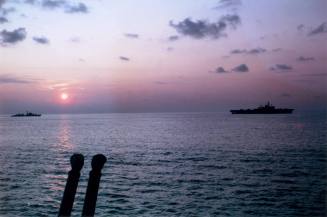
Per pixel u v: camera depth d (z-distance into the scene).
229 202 18.61
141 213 16.73
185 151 41.03
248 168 29.00
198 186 22.66
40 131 81.38
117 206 17.86
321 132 65.38
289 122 113.19
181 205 18.11
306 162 31.28
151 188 22.09
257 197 19.61
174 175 26.42
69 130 84.75
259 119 148.00
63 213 4.37
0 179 24.45
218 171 27.91
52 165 31.06
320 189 21.11
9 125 120.25
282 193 20.36
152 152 40.50
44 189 21.31
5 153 39.69
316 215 16.12
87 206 4.45
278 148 41.94
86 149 43.94
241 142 49.53
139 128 90.62
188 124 110.31
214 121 133.12
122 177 25.73
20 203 17.91
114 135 66.06
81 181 23.56
